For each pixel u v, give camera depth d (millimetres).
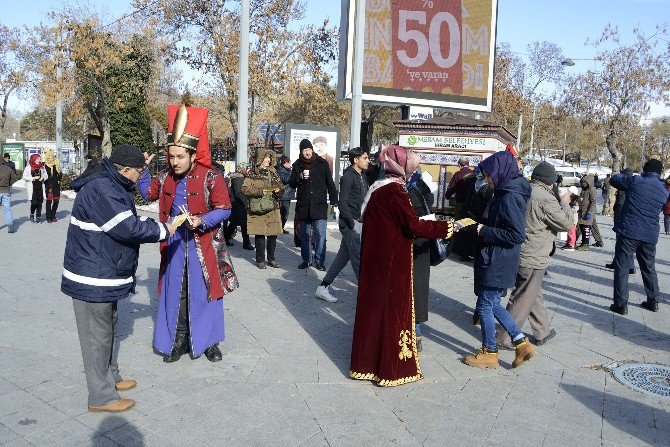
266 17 18984
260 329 5703
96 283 3639
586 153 61375
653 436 3779
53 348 4914
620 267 6695
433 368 4844
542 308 5445
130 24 20359
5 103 35781
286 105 24484
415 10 13984
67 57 20359
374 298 4379
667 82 29203
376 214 4375
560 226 4980
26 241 10320
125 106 22109
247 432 3643
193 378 4441
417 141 10930
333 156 13289
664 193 6609
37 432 3525
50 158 12938
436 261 5215
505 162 4613
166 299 4719
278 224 8438
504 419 3947
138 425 3674
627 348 5484
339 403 4113
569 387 4523
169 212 4645
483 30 14703
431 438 3664
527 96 36438
